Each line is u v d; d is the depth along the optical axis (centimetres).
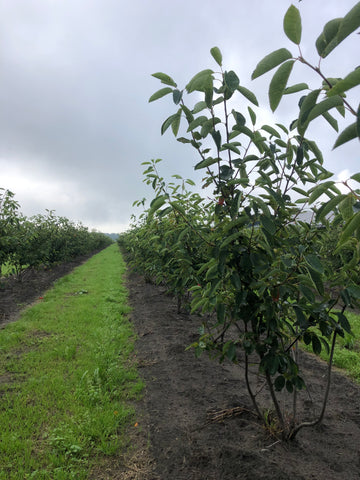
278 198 186
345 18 91
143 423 306
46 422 304
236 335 555
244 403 328
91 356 460
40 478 232
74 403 331
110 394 353
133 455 261
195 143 214
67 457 257
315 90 118
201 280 451
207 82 173
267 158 216
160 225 598
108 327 598
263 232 194
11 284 1070
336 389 371
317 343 217
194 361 440
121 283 1191
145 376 407
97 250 3638
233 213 206
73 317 666
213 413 307
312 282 187
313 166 215
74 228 1939
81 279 1260
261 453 241
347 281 195
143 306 795
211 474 227
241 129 189
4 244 771
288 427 268
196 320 652
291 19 106
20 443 267
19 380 392
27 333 566
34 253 1077
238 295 210
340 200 138
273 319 215
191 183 375
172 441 273
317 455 246
